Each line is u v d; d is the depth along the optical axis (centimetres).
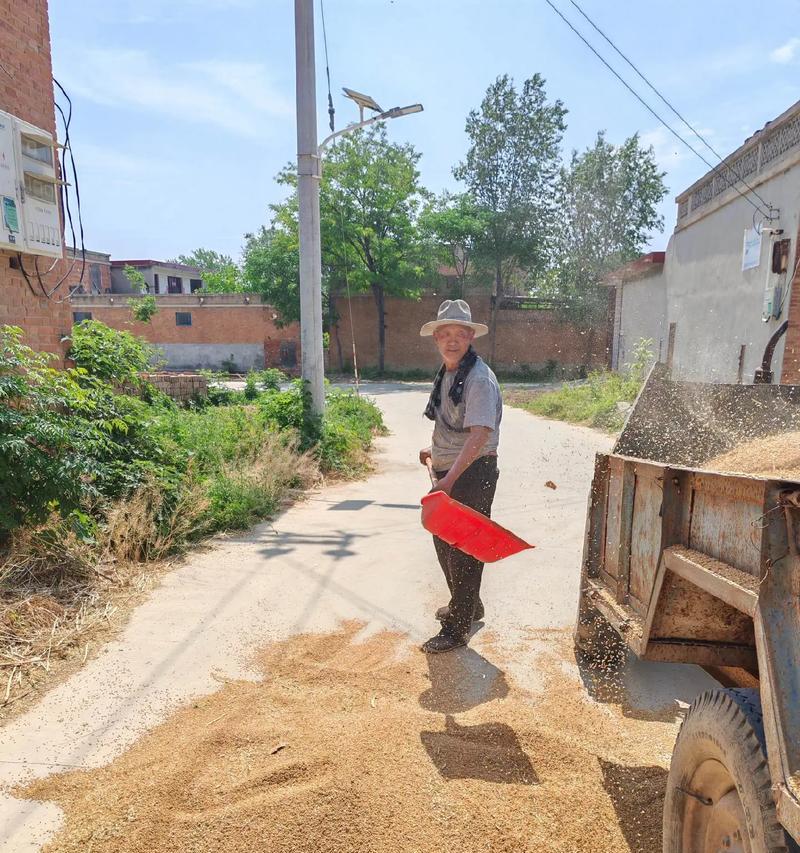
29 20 563
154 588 434
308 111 878
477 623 390
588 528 324
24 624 357
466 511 263
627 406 1321
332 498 716
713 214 1312
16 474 395
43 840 213
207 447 698
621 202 3266
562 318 3356
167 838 212
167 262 5012
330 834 213
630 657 347
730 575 169
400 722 276
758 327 1083
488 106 3262
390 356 3578
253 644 357
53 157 581
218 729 272
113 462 534
